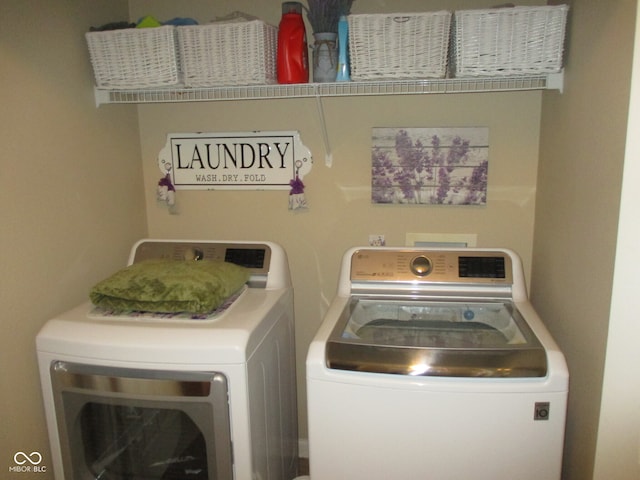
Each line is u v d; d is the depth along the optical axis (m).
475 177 1.90
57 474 1.44
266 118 2.00
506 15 1.44
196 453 1.37
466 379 1.17
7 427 1.38
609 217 1.14
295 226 2.06
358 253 1.67
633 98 1.03
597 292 1.21
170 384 1.27
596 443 1.20
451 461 1.21
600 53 1.21
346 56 1.60
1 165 1.34
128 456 1.43
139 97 1.77
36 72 1.46
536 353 1.18
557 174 1.59
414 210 1.97
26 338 1.44
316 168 2.00
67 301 1.62
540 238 1.81
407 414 1.20
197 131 2.05
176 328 1.33
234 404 1.29
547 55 1.46
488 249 1.63
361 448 1.24
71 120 1.62
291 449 1.90
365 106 1.92
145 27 1.64
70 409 1.37
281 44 1.63
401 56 1.52
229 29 1.58
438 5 1.80
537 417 1.17
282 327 1.67
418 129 1.90
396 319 1.59
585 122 1.32
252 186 2.05
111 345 1.30
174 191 2.11
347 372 1.22
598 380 1.20
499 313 1.53
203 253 1.78
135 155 2.05
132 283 1.44
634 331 1.12
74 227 1.64
